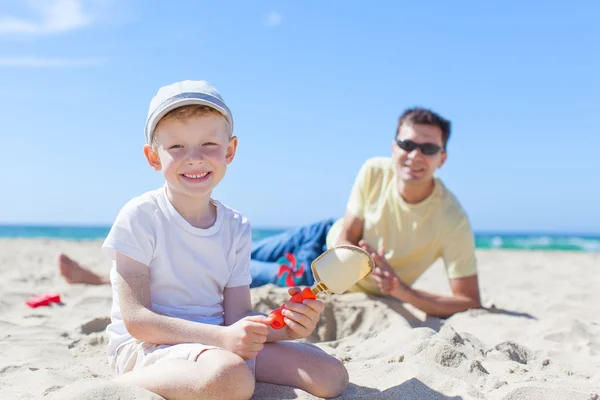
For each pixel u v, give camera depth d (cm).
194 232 233
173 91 223
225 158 233
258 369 224
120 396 184
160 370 198
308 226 488
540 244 2730
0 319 380
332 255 209
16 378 239
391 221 430
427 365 248
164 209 233
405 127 412
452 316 399
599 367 278
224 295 246
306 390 215
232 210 255
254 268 464
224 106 229
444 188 436
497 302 481
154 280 230
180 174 224
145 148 240
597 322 395
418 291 404
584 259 1186
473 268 422
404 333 317
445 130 418
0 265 763
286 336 229
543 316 417
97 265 786
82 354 301
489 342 329
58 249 1220
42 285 538
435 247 428
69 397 182
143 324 212
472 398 211
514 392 215
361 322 385
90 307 426
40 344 310
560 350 308
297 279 448
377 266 395
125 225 224
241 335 206
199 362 196
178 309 230
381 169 441
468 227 427
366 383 232
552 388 217
